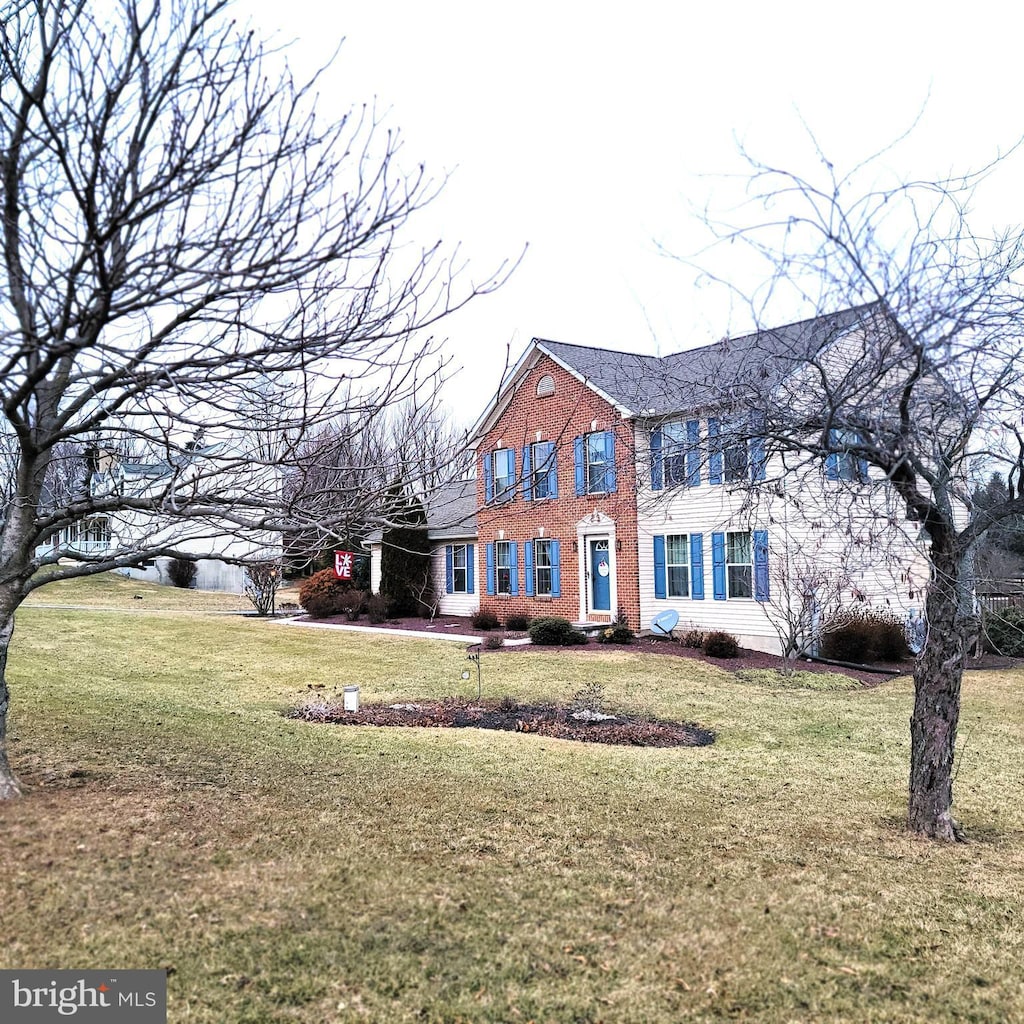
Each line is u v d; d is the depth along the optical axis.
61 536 16.56
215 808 6.01
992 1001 4.16
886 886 5.59
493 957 4.31
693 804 7.29
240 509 6.33
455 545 26.94
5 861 4.71
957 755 9.70
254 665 15.23
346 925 4.50
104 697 10.35
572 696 12.89
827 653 17.22
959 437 5.83
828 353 5.87
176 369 4.74
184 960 4.00
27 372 4.33
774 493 6.44
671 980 4.22
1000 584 7.69
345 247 4.41
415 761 8.22
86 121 3.77
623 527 20.56
